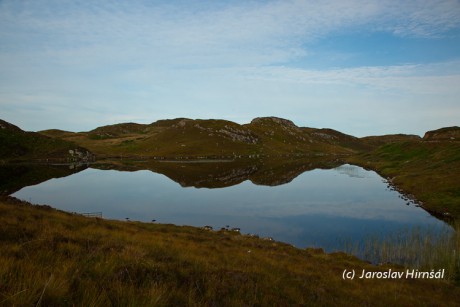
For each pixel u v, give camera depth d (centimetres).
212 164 15062
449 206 4738
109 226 2527
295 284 1400
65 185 7925
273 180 9088
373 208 5078
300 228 3944
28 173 10244
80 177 9669
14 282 630
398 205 5291
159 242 1988
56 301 598
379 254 2881
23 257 920
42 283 628
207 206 5459
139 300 694
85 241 1386
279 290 1190
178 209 5234
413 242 3019
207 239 2817
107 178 9500
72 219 2402
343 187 7438
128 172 11256
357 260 2622
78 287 700
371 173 10794
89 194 6656
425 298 1678
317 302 1180
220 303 867
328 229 3866
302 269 1930
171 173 11031
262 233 3747
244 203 5678
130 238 1956
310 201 5750
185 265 1242
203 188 7606
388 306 1412
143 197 6372
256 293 1036
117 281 801
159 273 1013
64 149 17075
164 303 723
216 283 1033
